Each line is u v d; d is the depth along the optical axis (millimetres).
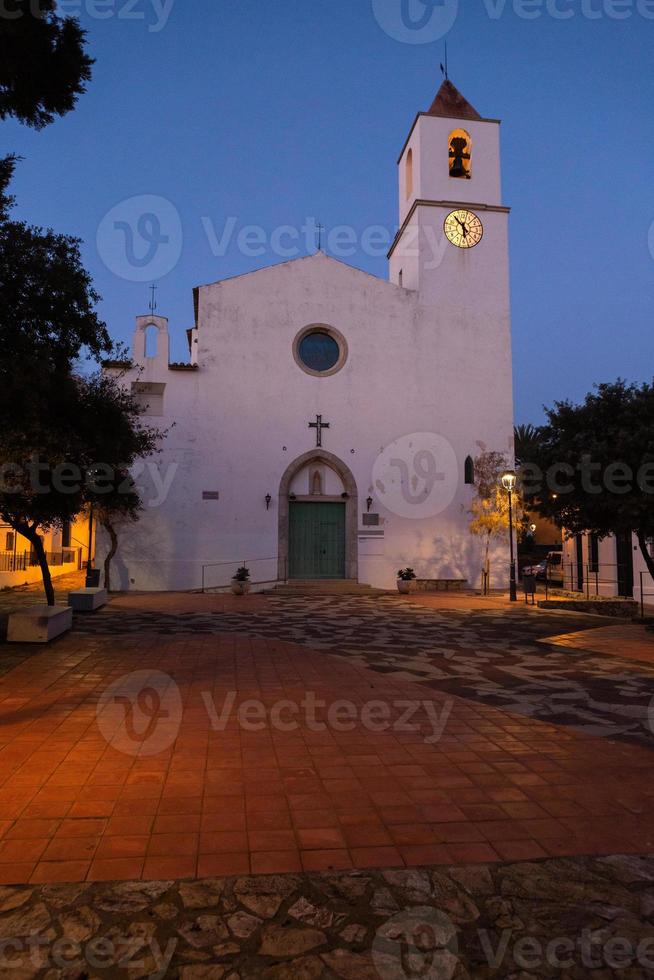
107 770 5504
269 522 23047
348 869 3986
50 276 9117
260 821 4594
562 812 4805
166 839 4309
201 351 23297
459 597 21562
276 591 21734
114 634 12789
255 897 3680
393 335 24656
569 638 12906
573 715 7344
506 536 24578
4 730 6559
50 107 8445
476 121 26234
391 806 4875
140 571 22172
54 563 30609
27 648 11039
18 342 8789
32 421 9055
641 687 8703
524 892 3771
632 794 5148
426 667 9969
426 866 4035
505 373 25219
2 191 8602
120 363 15383
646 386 13391
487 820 4664
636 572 21562
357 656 10805
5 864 3959
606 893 3770
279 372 23703
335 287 24500
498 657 10844
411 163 27328
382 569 23562
